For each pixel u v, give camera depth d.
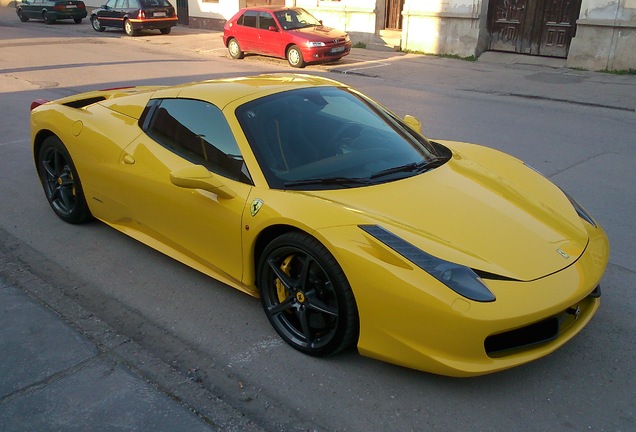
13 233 4.90
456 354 2.66
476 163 3.95
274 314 3.37
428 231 2.93
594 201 5.64
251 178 3.38
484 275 2.72
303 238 3.05
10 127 8.50
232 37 16.66
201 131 3.77
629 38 13.52
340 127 3.75
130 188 4.14
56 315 3.56
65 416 2.69
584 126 8.84
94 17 23.86
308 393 2.92
